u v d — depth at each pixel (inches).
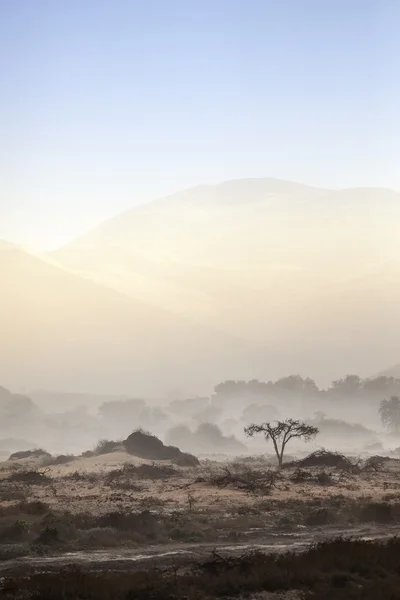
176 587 2324.1
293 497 5442.9
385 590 2206.0
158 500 5221.5
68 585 2311.8
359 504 4633.4
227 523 3998.5
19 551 3203.7
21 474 7288.4
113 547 3356.3
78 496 5634.8
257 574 2456.9
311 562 2581.2
